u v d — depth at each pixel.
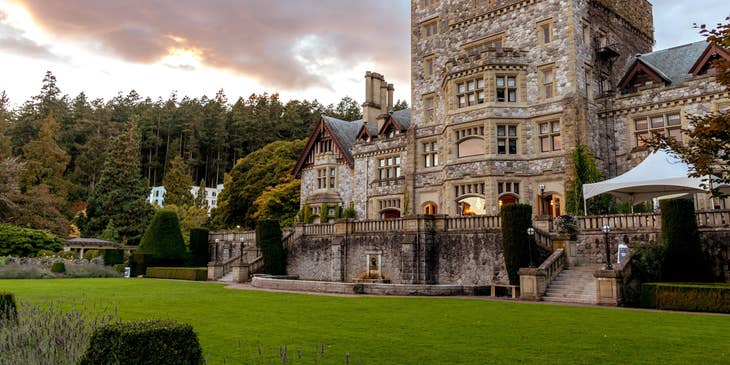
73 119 101.44
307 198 49.62
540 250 23.78
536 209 31.14
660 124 30.02
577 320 14.27
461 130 33.84
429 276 27.69
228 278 34.69
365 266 30.77
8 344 8.19
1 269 36.00
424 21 39.47
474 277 26.28
